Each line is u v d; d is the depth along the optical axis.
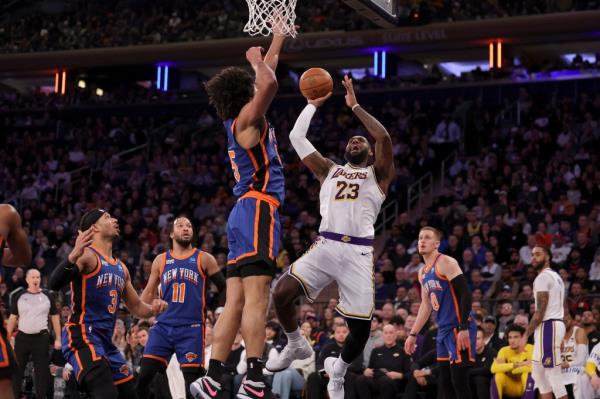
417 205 19.77
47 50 27.02
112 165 23.92
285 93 25.77
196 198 20.77
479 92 23.66
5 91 29.45
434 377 10.49
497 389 9.98
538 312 8.86
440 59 25.73
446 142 21.52
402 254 15.95
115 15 27.12
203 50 25.16
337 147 22.36
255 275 4.75
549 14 22.16
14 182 23.80
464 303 8.05
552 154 19.94
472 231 16.33
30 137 26.25
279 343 11.30
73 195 22.61
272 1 5.21
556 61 25.19
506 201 17.67
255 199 4.83
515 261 15.02
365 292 5.83
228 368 11.16
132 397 7.07
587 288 13.71
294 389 11.20
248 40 24.55
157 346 8.20
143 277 16.33
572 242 15.56
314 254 5.85
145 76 27.48
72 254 6.57
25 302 10.91
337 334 10.95
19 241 4.69
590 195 17.45
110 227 7.06
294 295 5.79
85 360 6.71
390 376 10.62
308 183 20.72
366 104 24.66
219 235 18.20
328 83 6.02
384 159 5.97
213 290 14.75
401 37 23.47
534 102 22.09
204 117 25.23
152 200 21.17
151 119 26.19
